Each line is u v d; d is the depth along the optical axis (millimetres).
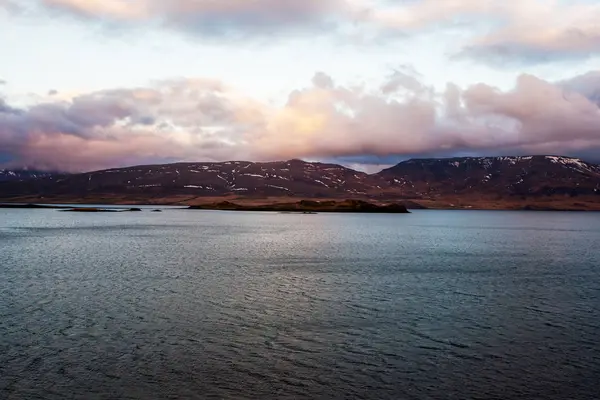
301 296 39125
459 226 171250
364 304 36375
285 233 118750
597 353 25562
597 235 127688
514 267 58250
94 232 114312
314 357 24703
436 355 25172
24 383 21062
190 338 27453
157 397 19984
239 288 42375
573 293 41312
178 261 60844
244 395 20297
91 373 22234
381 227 153125
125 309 33969
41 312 32750
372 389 21031
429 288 43156
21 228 126812
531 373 22875
